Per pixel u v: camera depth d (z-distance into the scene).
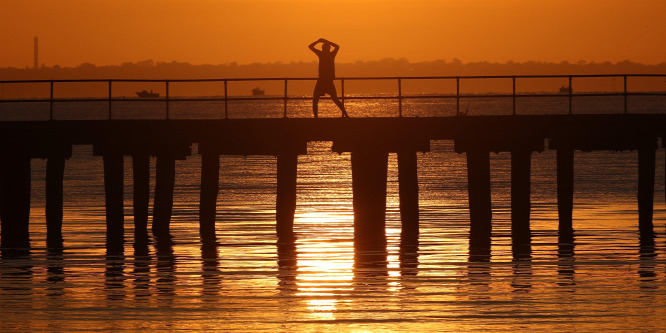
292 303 46.66
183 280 52.31
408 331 41.66
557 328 42.03
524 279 52.03
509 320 43.34
